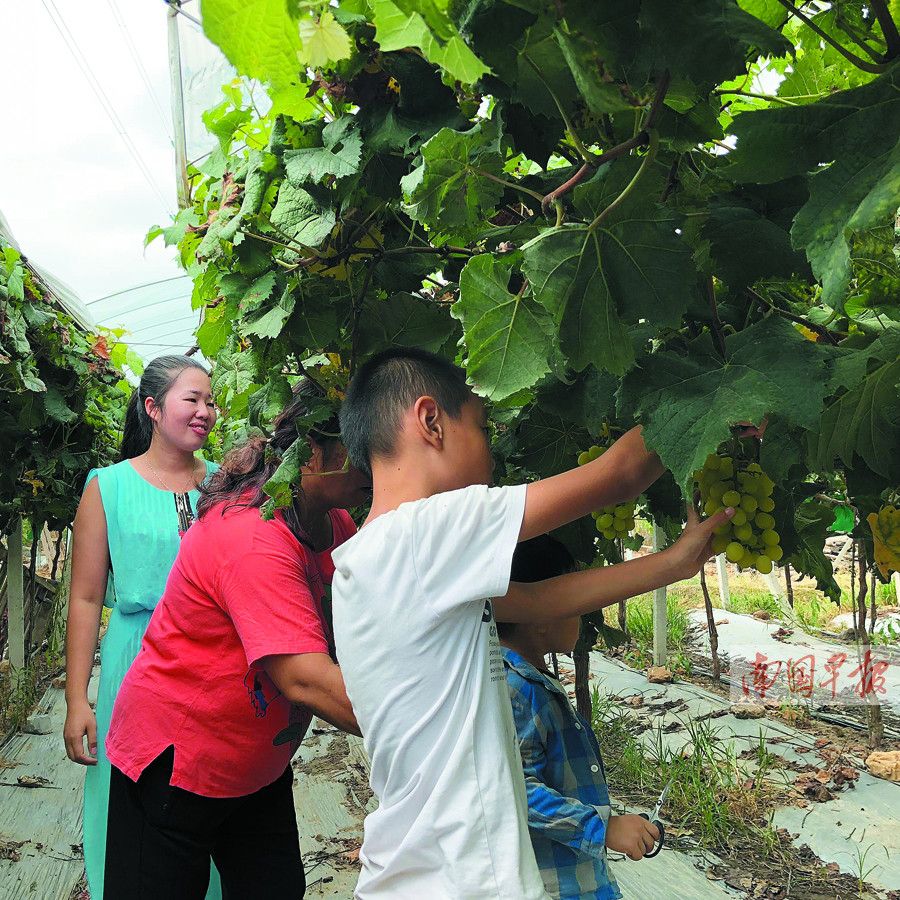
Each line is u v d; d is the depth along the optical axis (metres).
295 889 2.13
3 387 5.53
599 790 2.00
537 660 2.10
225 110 1.87
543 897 1.21
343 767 4.76
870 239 1.23
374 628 1.29
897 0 1.13
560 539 2.18
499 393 1.27
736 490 1.39
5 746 5.67
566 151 1.51
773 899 3.17
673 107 1.10
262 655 1.71
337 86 1.48
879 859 3.38
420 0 0.78
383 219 1.81
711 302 1.22
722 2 0.88
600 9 0.91
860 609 4.43
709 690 5.57
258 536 1.80
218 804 1.97
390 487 1.43
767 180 1.00
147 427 2.94
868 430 1.38
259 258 1.79
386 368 1.45
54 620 8.52
